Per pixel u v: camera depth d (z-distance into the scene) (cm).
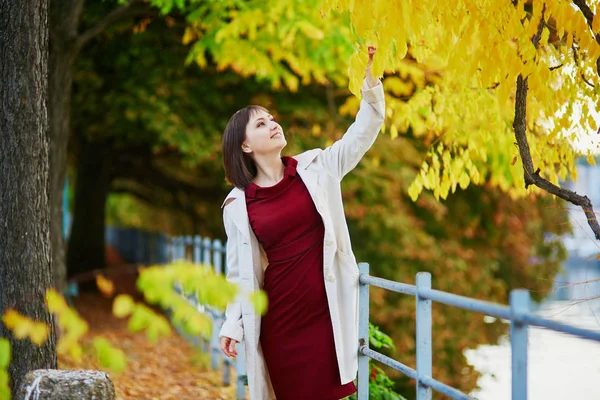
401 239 1125
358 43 370
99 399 290
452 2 357
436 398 1136
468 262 1286
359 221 1128
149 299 230
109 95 1009
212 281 233
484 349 1371
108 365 252
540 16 350
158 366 774
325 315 365
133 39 959
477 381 1159
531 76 356
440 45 418
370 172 1074
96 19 923
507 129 489
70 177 2134
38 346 404
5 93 411
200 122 1037
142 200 2169
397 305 1159
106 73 1048
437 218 1148
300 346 364
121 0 768
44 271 415
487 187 1215
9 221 409
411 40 431
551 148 456
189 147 987
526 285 1398
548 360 703
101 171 1506
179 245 1145
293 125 1041
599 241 385
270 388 383
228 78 1010
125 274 1605
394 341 1157
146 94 977
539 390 654
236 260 380
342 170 373
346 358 367
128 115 991
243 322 374
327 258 362
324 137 1013
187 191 1571
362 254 1145
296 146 994
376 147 1041
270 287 369
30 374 298
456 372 1188
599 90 405
